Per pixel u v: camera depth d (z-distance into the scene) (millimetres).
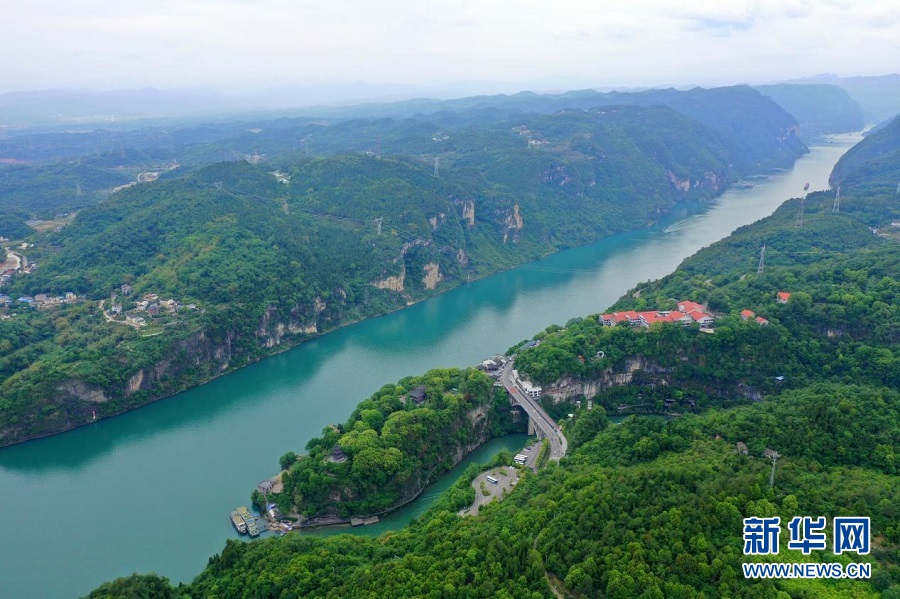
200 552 180625
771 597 109312
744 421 183500
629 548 124312
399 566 135250
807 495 137750
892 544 123938
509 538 138875
